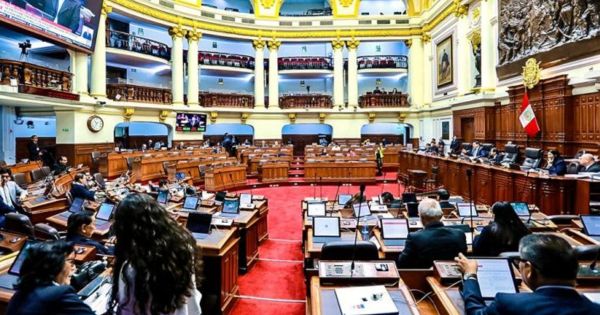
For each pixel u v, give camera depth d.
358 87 24.86
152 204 1.86
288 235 7.66
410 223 4.90
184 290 1.78
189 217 4.75
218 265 4.22
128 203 1.83
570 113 10.16
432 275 2.90
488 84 14.11
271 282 5.26
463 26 16.06
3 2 9.73
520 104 12.10
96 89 15.42
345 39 21.98
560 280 1.65
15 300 1.91
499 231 3.46
